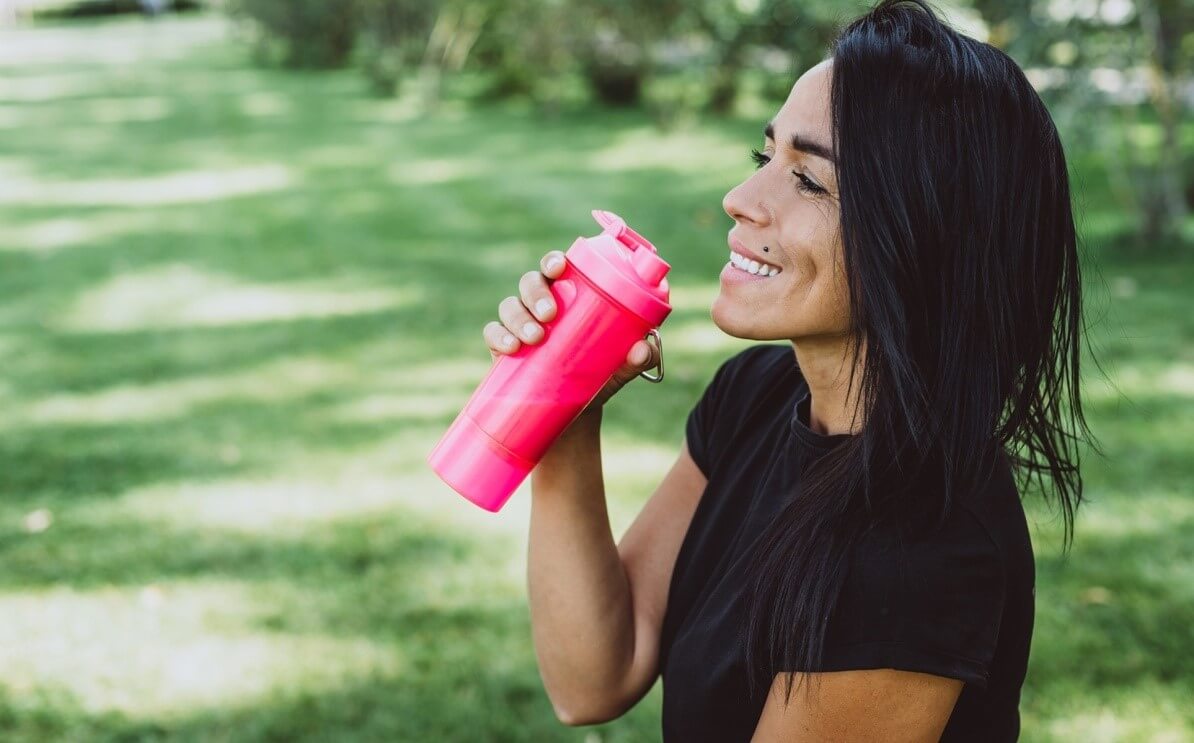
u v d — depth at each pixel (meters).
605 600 1.16
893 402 0.91
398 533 3.63
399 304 6.49
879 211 0.88
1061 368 1.00
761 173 0.98
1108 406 4.38
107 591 3.31
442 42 18.05
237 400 4.91
